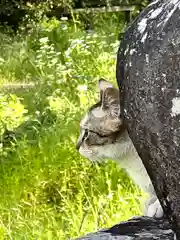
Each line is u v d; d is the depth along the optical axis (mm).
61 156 5434
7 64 9250
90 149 3049
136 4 12750
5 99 6609
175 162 1608
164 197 1698
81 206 4500
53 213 4656
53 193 5020
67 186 5051
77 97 7168
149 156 1683
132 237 2039
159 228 2115
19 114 6160
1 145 5590
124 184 4852
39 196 4973
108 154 2963
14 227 4477
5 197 4973
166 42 1580
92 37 10078
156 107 1604
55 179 5129
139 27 1710
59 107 6645
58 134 5902
